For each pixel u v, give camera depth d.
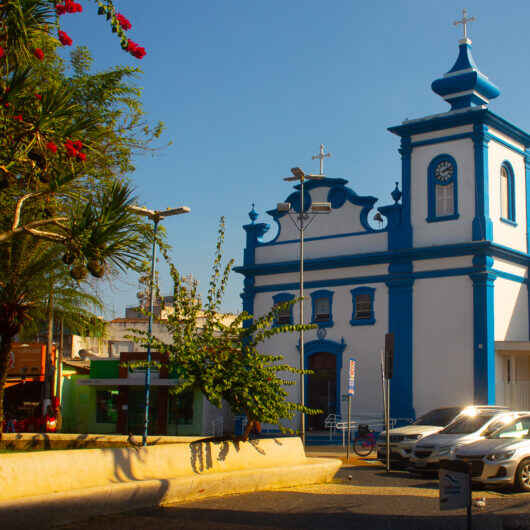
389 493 13.71
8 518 9.18
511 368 28.19
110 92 13.73
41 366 33.59
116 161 14.09
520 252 28.88
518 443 14.77
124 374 34.66
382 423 28.62
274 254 33.00
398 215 29.62
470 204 28.12
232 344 14.62
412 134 29.83
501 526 10.44
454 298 27.86
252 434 30.77
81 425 36.25
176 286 14.67
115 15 9.69
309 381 31.36
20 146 9.77
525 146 31.09
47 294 17.41
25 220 12.99
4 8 9.45
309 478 14.79
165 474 12.09
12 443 17.95
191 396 33.78
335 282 30.97
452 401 27.33
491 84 29.94
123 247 9.66
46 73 13.34
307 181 32.41
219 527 9.93
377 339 29.52
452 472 8.37
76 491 10.12
